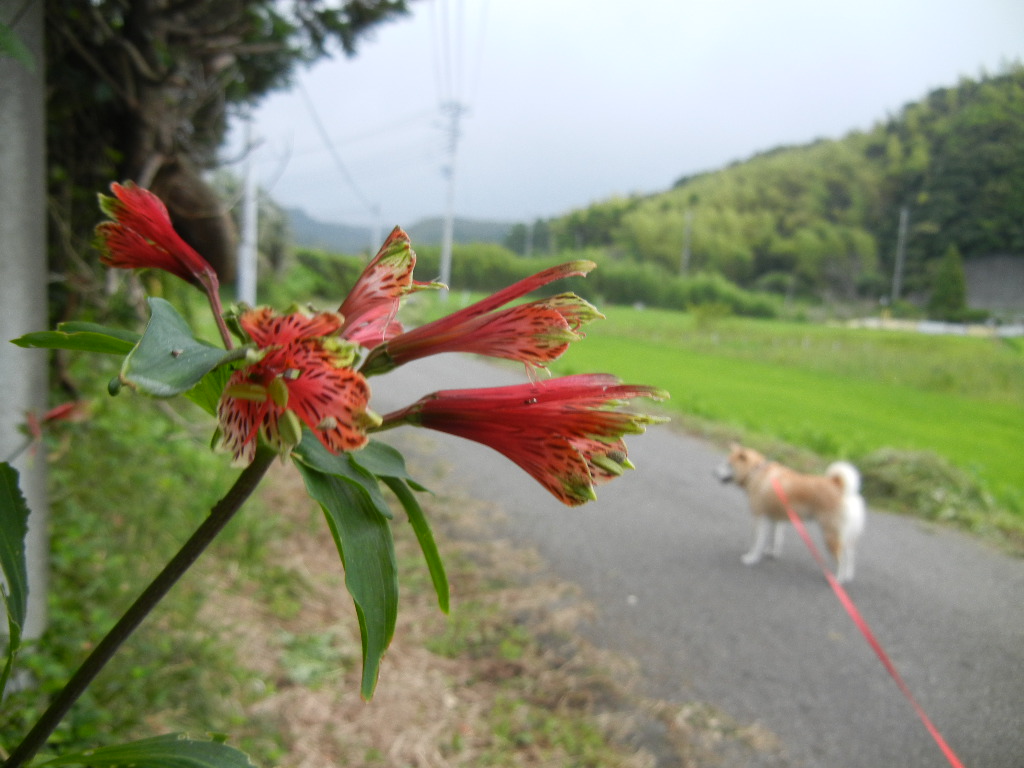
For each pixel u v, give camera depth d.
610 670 3.49
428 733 2.92
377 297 0.85
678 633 3.88
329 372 0.67
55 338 0.78
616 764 2.82
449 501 5.72
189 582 3.34
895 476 6.45
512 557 4.76
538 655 3.59
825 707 3.24
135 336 0.80
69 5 3.35
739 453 5.05
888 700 3.30
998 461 7.50
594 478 0.88
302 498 5.15
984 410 10.55
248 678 2.98
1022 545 5.37
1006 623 4.06
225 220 4.89
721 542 5.35
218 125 4.91
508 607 4.05
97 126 3.93
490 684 3.33
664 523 5.68
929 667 3.58
